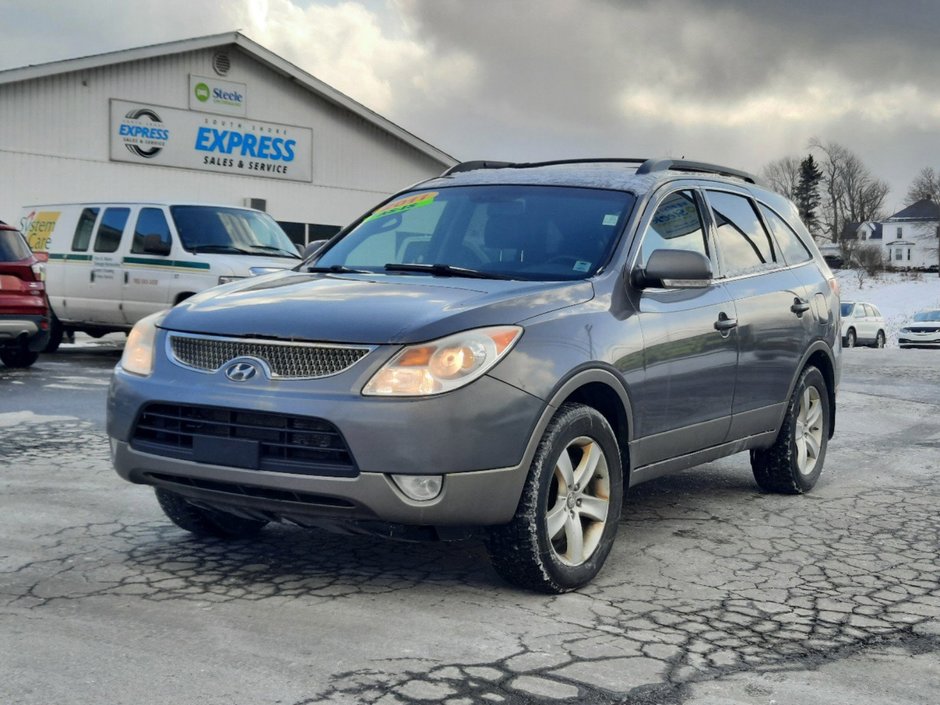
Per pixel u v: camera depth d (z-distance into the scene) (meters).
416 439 3.74
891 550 5.09
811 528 5.51
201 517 4.75
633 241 4.84
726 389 5.35
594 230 4.89
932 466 7.56
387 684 3.17
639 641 3.66
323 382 3.84
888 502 6.22
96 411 8.93
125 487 5.96
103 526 5.09
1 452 6.99
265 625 3.69
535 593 4.18
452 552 4.76
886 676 3.41
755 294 5.69
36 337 12.06
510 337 3.98
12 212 23.83
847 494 6.45
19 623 3.64
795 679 3.35
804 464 6.35
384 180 30.44
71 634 3.54
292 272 5.17
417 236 5.24
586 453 4.29
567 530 4.23
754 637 3.75
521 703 3.06
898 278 89.50
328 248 5.50
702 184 5.68
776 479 6.27
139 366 4.30
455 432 3.77
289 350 3.95
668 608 4.06
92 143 24.94
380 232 5.41
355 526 3.93
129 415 4.21
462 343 3.86
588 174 5.37
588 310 4.40
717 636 3.75
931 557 4.96
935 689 3.31
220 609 3.86
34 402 9.41
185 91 26.41
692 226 5.39
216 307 4.31
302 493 3.84
